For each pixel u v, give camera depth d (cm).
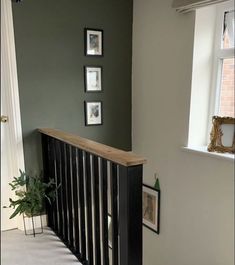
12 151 254
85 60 272
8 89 243
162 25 252
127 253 143
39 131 253
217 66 234
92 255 193
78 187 202
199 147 237
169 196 264
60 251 222
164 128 263
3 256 215
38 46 247
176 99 246
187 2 211
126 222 140
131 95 304
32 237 244
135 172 135
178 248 258
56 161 238
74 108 273
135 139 306
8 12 230
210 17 227
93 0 266
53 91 260
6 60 238
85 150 169
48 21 248
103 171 161
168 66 251
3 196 260
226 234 211
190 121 236
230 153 209
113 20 280
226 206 209
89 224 188
